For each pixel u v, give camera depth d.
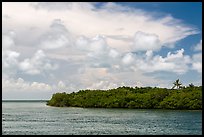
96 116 91.69
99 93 146.62
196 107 115.88
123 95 139.00
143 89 140.75
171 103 121.75
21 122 70.31
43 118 82.50
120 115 95.75
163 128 59.84
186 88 126.31
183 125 65.56
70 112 113.12
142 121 74.81
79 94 154.62
